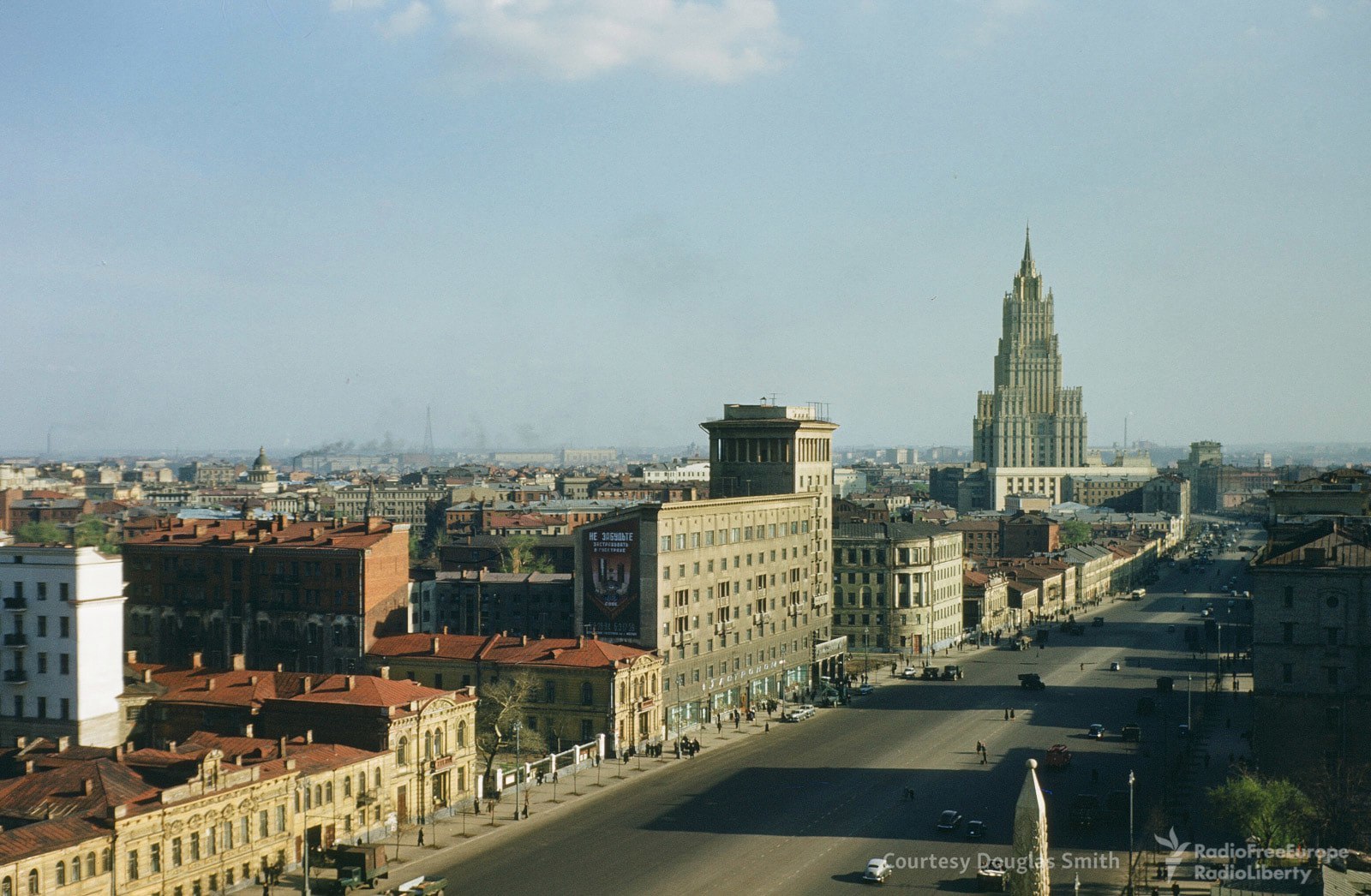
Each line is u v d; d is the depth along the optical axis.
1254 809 113.62
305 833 102.81
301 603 172.88
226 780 104.25
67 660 135.62
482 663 159.88
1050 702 195.88
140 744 140.12
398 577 175.50
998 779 143.25
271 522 188.62
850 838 119.44
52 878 90.19
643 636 168.75
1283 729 134.12
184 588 180.12
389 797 122.25
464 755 133.25
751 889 104.19
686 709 174.00
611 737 154.12
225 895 103.19
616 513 171.62
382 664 165.75
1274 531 166.75
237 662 148.12
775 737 169.38
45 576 136.88
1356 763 129.25
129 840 95.69
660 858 112.94
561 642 160.50
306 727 127.44
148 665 153.62
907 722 179.38
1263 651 135.00
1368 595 131.38
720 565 184.00
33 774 104.81
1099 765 150.12
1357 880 102.12
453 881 106.94
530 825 124.75
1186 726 172.88
